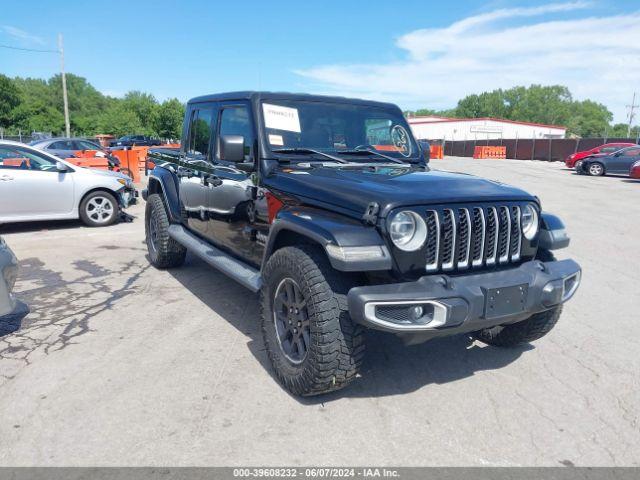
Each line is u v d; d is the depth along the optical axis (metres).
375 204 2.90
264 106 4.03
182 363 3.70
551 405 3.26
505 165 31.69
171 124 70.94
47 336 4.14
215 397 3.25
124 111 75.50
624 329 4.55
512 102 143.25
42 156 8.48
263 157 3.86
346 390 3.40
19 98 75.31
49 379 3.43
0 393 3.24
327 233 2.90
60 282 5.60
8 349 3.88
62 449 2.71
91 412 3.05
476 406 3.23
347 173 3.56
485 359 3.90
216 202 4.60
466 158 45.56
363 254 2.80
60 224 9.19
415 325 2.78
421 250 2.96
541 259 3.59
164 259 5.93
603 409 3.22
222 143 3.64
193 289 5.41
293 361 3.26
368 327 2.84
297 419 3.03
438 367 3.76
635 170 19.05
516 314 3.05
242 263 4.29
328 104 4.33
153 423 2.95
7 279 3.89
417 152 4.70
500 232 3.25
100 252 7.02
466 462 2.69
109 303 4.94
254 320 4.56
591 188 16.69
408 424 3.02
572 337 4.36
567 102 138.75
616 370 3.75
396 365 3.78
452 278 3.00
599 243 8.08
